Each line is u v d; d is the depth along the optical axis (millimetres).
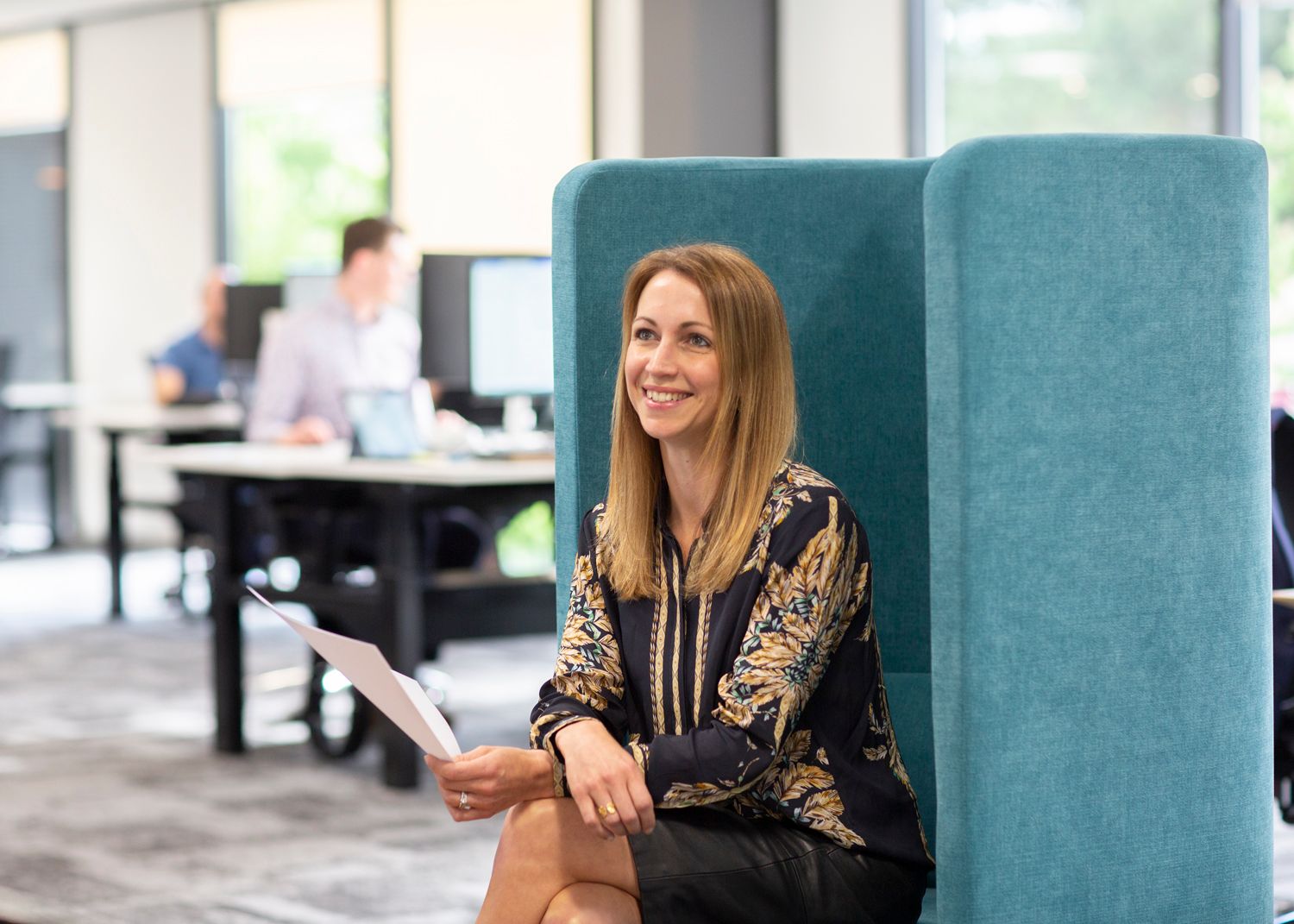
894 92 7535
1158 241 2221
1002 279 2156
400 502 4625
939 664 2197
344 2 9078
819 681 2160
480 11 8406
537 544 7203
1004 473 2166
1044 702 2193
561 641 2266
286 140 9625
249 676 6363
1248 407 2295
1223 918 2314
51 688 6223
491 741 5172
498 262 5094
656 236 2521
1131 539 2229
